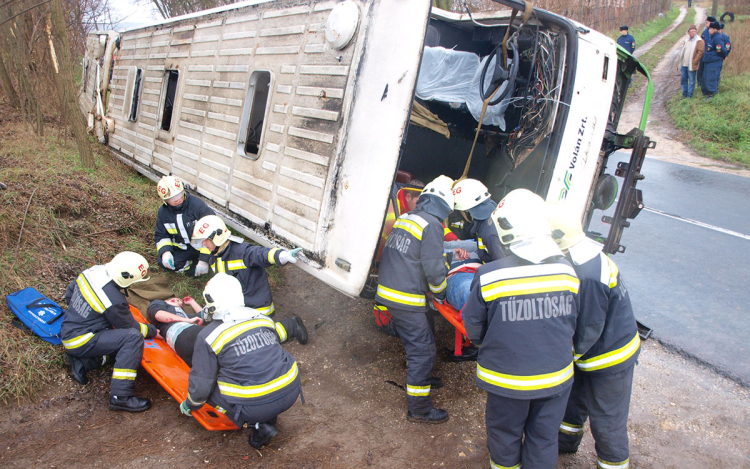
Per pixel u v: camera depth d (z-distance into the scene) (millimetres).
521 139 4145
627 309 2547
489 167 4941
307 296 4945
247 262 3717
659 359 4051
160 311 3625
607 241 4832
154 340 3602
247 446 2975
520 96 4262
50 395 3205
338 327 4422
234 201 4531
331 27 3465
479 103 4328
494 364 2369
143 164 6586
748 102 13555
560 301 2299
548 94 3924
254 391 2693
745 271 5727
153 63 6410
